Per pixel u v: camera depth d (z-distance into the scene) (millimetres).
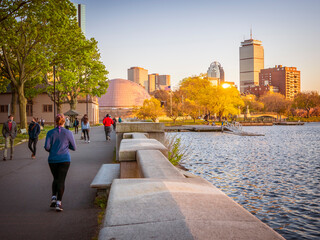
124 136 9891
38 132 13023
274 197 12461
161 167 3729
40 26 26688
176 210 1873
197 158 24828
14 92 34906
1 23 22938
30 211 5539
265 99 146250
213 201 2100
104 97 169250
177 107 88250
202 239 1426
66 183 7961
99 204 5887
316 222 9297
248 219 1710
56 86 41250
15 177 8805
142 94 175750
